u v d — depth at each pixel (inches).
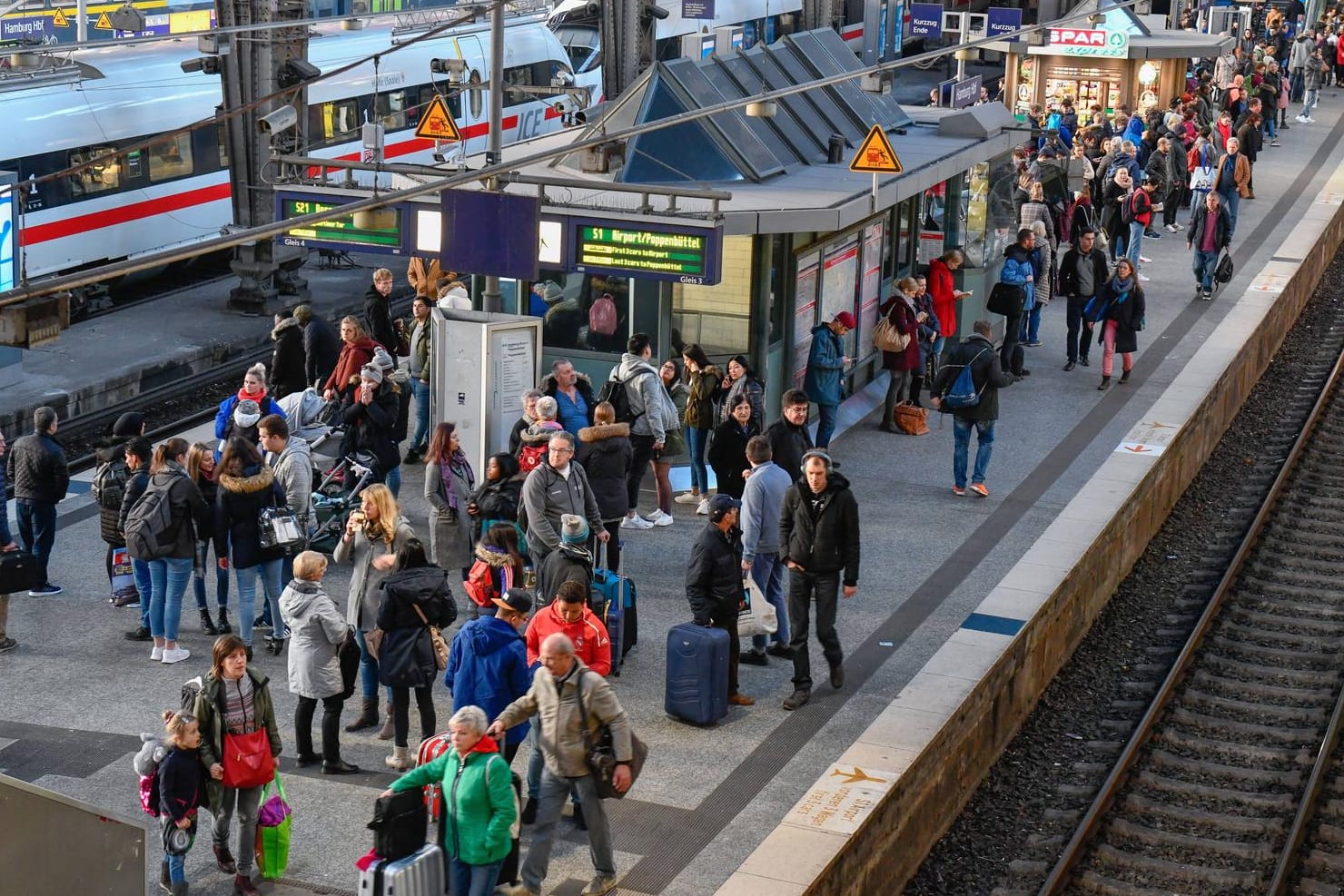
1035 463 807.7
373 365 665.6
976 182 950.4
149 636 589.0
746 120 807.7
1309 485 896.3
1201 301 1128.8
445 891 405.1
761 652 584.1
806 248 780.6
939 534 713.0
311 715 497.0
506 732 454.0
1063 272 959.0
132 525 552.1
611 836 462.9
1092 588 718.5
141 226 1097.4
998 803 569.9
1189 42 1539.1
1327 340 1193.4
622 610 574.2
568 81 1563.7
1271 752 602.9
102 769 496.4
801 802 483.8
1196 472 923.4
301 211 701.9
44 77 1029.2
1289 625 722.2
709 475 757.9
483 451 671.1
